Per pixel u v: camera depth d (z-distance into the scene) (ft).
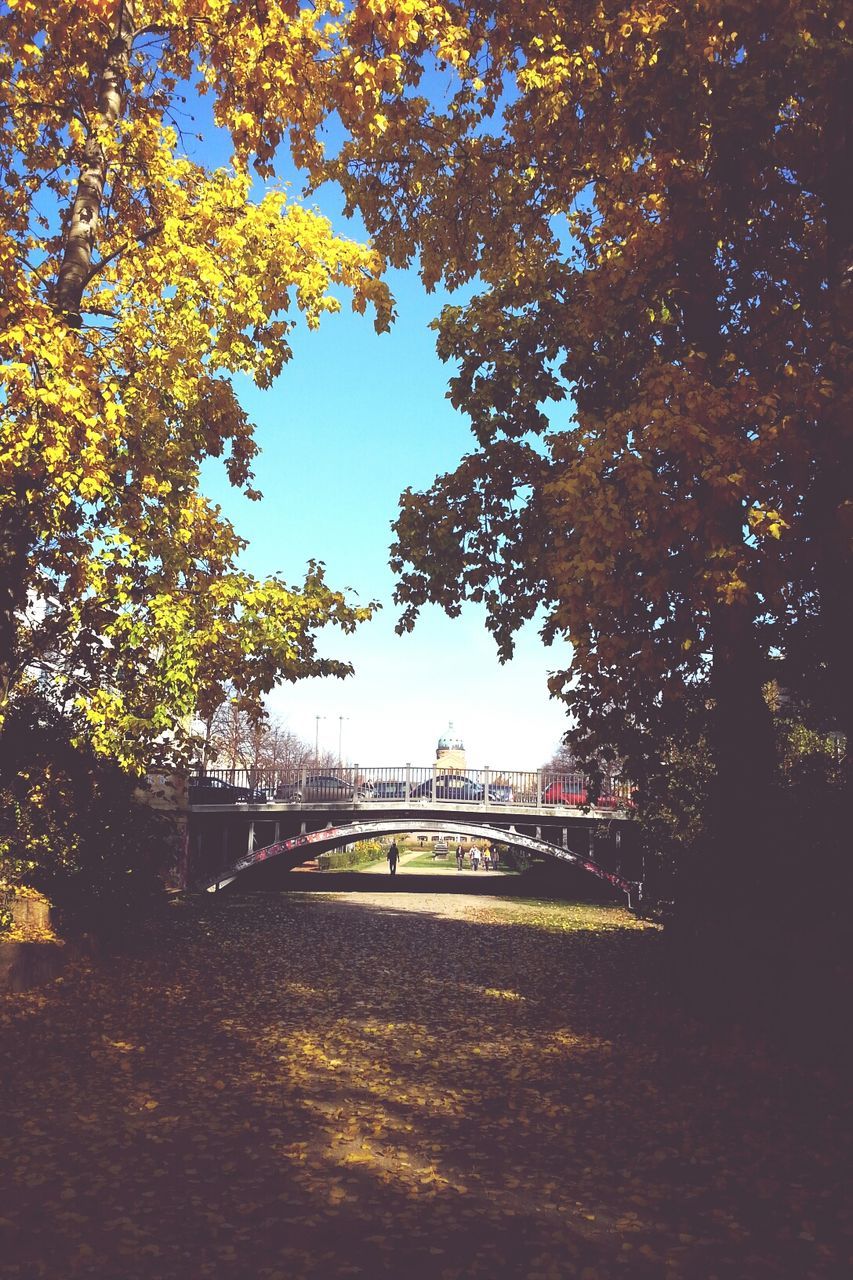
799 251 36.47
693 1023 38.32
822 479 32.09
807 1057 32.32
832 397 30.17
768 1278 17.12
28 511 38.86
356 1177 22.41
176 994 47.32
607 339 45.96
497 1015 44.73
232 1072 32.68
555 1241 18.76
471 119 44.34
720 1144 24.68
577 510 33.32
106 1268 17.22
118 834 57.77
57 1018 39.01
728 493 30.42
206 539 48.01
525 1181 22.20
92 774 53.26
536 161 43.75
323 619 45.42
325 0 38.04
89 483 34.58
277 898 123.75
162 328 40.27
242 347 40.32
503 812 136.26
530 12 36.32
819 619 38.09
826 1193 21.06
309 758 296.92
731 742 39.99
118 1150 23.90
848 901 34.35
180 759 50.65
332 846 150.10
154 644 42.50
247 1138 25.27
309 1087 31.04
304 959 64.75
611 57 36.45
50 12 35.22
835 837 36.17
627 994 49.65
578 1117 27.50
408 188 46.47
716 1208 20.44
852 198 33.42
